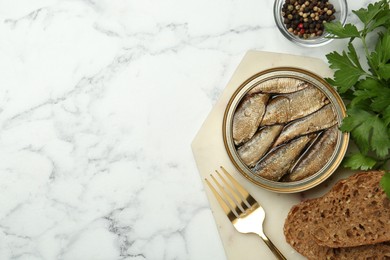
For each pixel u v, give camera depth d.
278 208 0.40
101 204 0.42
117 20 0.42
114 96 0.42
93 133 0.42
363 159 0.37
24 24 0.43
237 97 0.39
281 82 0.39
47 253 0.42
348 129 0.37
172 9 0.42
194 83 0.42
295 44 0.41
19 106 0.43
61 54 0.43
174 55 0.42
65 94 0.42
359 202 0.37
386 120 0.35
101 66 0.42
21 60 0.43
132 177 0.42
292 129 0.39
